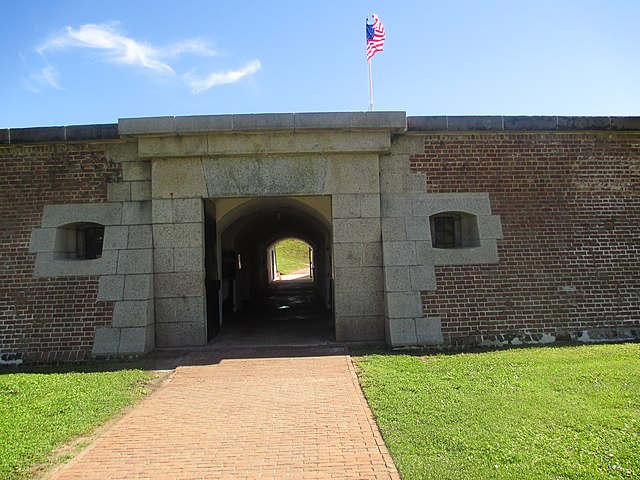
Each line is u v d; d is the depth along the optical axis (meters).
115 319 8.90
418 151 9.54
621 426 4.88
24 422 5.52
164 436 5.20
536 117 9.59
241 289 17.77
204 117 9.01
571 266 9.42
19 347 8.87
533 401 5.66
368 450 4.71
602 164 9.80
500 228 9.43
